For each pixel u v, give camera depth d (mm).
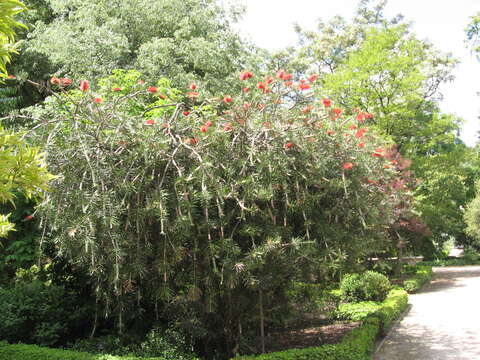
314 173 4648
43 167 2316
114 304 5258
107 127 4527
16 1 1997
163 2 12195
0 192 2129
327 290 7941
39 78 12070
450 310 9250
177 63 12219
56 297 5758
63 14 12469
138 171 4332
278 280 4859
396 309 8375
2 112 9492
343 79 14594
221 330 5152
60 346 5484
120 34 11352
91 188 4344
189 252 4434
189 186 4168
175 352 4785
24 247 6148
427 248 20078
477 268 20797
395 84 14383
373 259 13477
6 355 4711
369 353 5723
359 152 4879
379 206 5496
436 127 15828
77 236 4102
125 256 4352
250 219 4539
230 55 12367
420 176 15445
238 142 4551
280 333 6910
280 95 4812
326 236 4805
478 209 20312
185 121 4672
